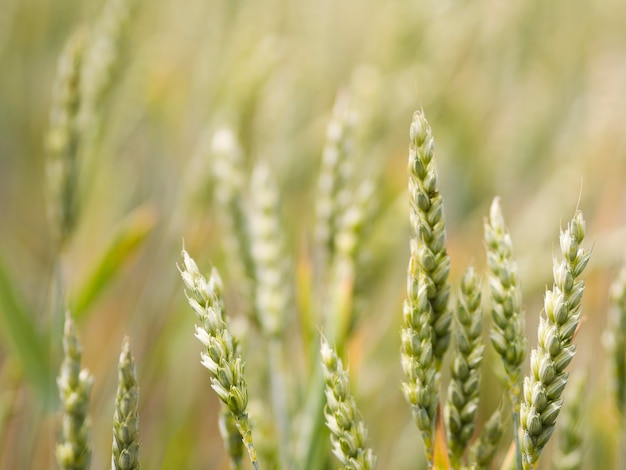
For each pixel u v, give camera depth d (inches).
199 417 40.5
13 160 57.4
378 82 41.9
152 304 41.6
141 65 48.4
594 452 31.6
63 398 23.0
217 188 31.4
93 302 33.3
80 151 32.5
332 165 29.8
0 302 31.2
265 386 29.2
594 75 54.9
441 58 49.9
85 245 43.5
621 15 60.7
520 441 22.5
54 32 57.2
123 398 21.9
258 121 44.8
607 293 38.0
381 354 38.1
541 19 56.6
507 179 52.0
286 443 26.9
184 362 39.9
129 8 39.2
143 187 52.0
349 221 29.2
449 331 22.6
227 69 45.4
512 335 22.4
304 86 52.6
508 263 22.6
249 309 29.3
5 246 48.6
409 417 37.4
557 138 53.4
